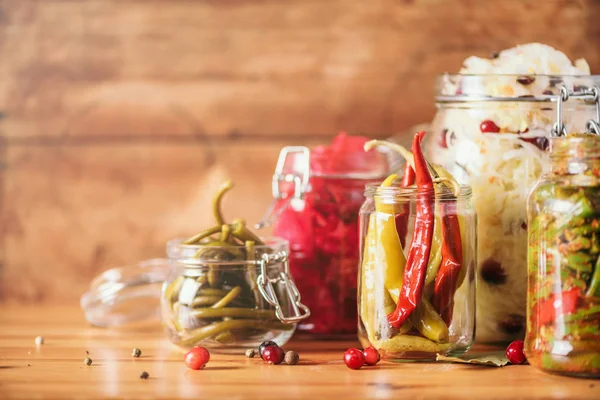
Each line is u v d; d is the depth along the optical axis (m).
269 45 1.28
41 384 0.96
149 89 1.29
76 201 1.30
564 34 1.26
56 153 1.30
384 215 1.00
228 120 1.29
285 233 1.11
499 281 1.04
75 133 1.30
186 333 1.04
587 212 0.94
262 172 1.29
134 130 1.29
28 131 1.30
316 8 1.27
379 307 1.00
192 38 1.28
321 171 1.10
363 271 1.02
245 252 1.04
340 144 1.12
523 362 1.01
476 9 1.26
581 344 0.95
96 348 1.08
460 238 1.00
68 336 1.13
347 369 1.00
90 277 1.30
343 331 1.11
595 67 1.26
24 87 1.30
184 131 1.29
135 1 1.29
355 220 1.10
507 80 1.03
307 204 1.10
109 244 1.30
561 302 0.95
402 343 1.00
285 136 1.28
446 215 1.00
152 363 1.02
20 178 1.30
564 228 0.95
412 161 1.02
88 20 1.29
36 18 1.29
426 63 1.27
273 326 1.04
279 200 1.14
